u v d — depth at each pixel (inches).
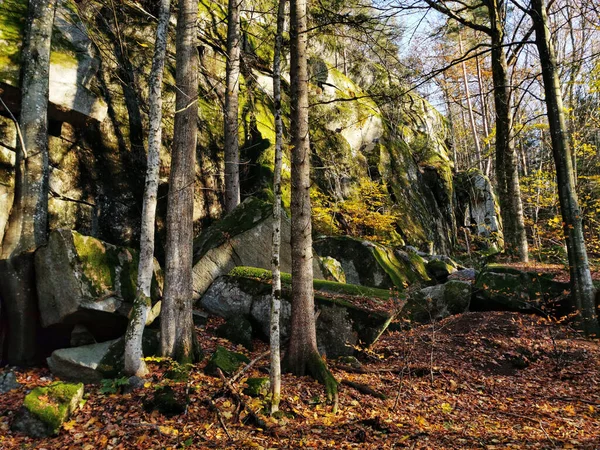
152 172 273.9
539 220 914.7
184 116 316.2
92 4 541.0
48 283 296.7
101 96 498.3
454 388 306.3
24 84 345.4
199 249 449.7
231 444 211.9
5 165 355.6
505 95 589.3
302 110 305.4
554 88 401.1
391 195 845.2
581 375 319.0
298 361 295.1
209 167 597.3
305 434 226.1
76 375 275.7
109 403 244.8
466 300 458.0
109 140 494.6
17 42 366.3
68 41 433.7
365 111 875.4
